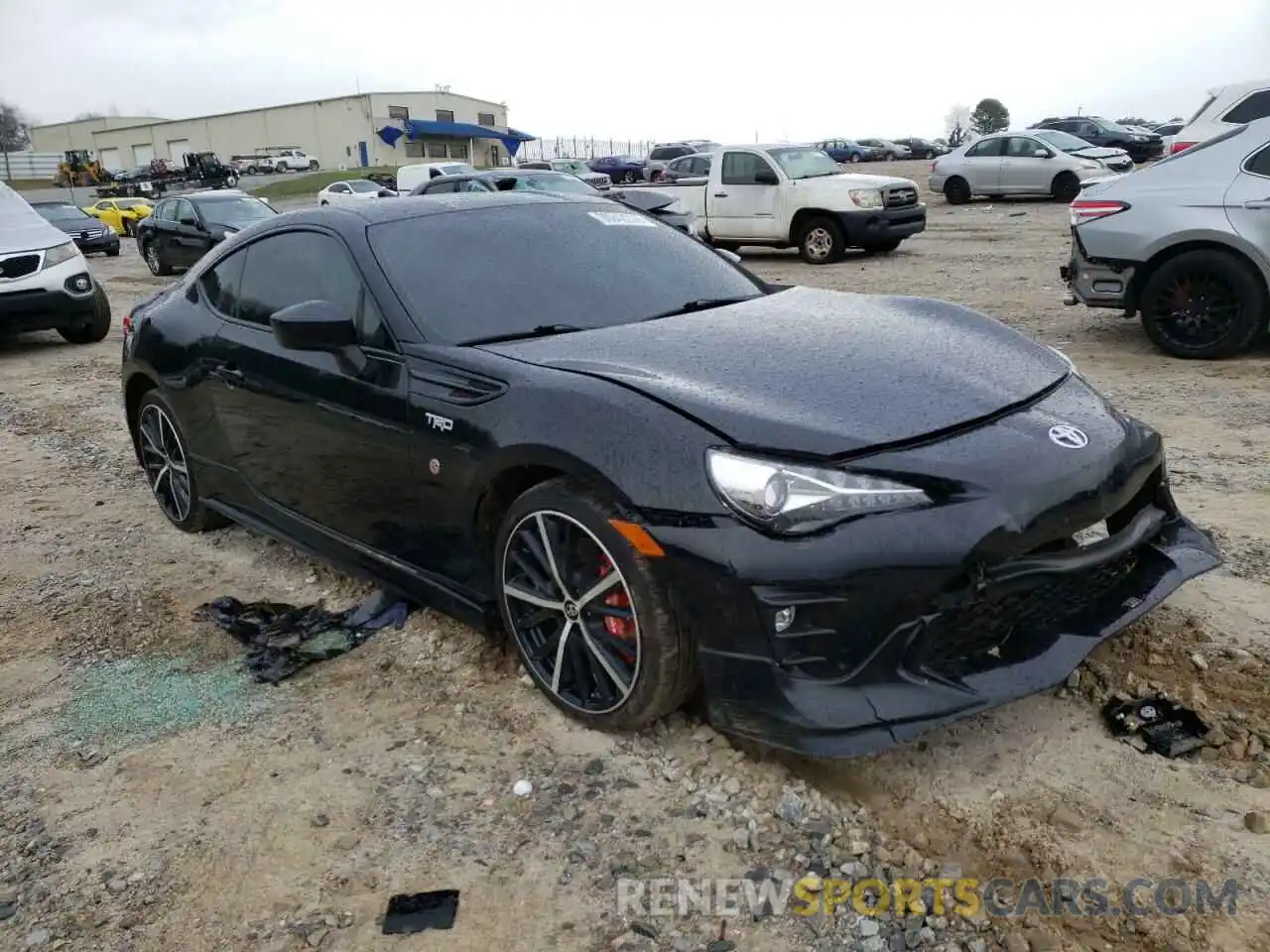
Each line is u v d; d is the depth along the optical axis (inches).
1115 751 108.3
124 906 95.6
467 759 114.7
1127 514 120.5
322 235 150.1
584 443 107.3
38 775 117.4
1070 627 108.0
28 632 155.1
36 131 4069.9
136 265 854.5
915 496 97.1
